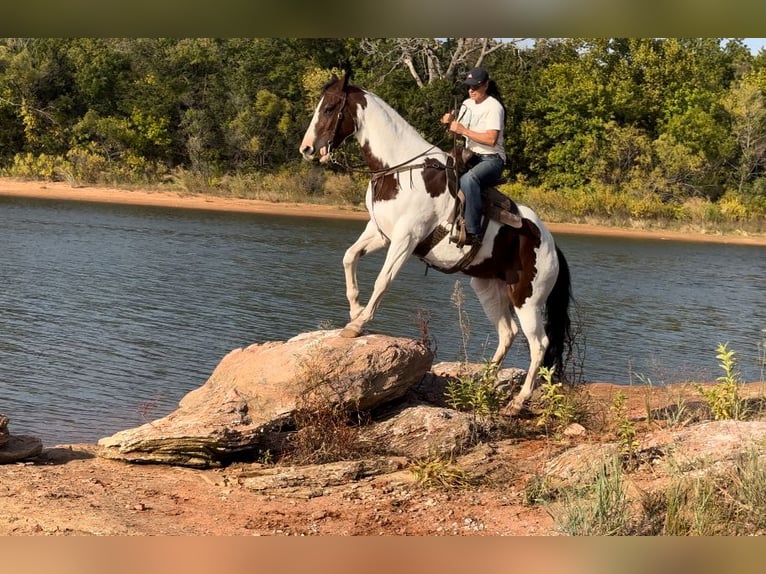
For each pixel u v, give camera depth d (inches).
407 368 349.1
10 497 276.8
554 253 367.9
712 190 2031.3
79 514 264.2
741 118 2076.8
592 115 2043.6
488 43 2021.4
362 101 352.2
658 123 2075.5
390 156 350.3
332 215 1622.8
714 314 810.8
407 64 1998.0
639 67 2078.0
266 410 337.1
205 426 323.6
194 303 681.0
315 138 354.3
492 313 381.4
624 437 310.8
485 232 354.0
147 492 292.7
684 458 288.0
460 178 346.6
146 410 403.2
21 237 993.5
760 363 581.9
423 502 288.5
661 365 562.3
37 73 1925.4
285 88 2023.9
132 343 536.1
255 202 1723.7
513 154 2047.2
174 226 1251.8
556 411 354.9
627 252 1382.9
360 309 364.2
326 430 330.6
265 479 299.7
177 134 1963.6
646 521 254.4
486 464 318.0
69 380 449.7
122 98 1983.3
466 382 379.2
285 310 679.1
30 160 1831.9
